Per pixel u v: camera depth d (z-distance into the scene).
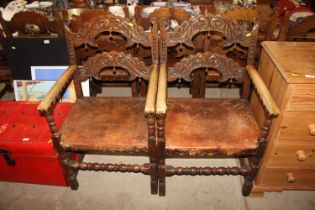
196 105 1.47
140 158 1.75
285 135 1.22
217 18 1.30
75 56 1.44
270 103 1.13
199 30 1.33
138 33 1.35
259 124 1.45
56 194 1.52
